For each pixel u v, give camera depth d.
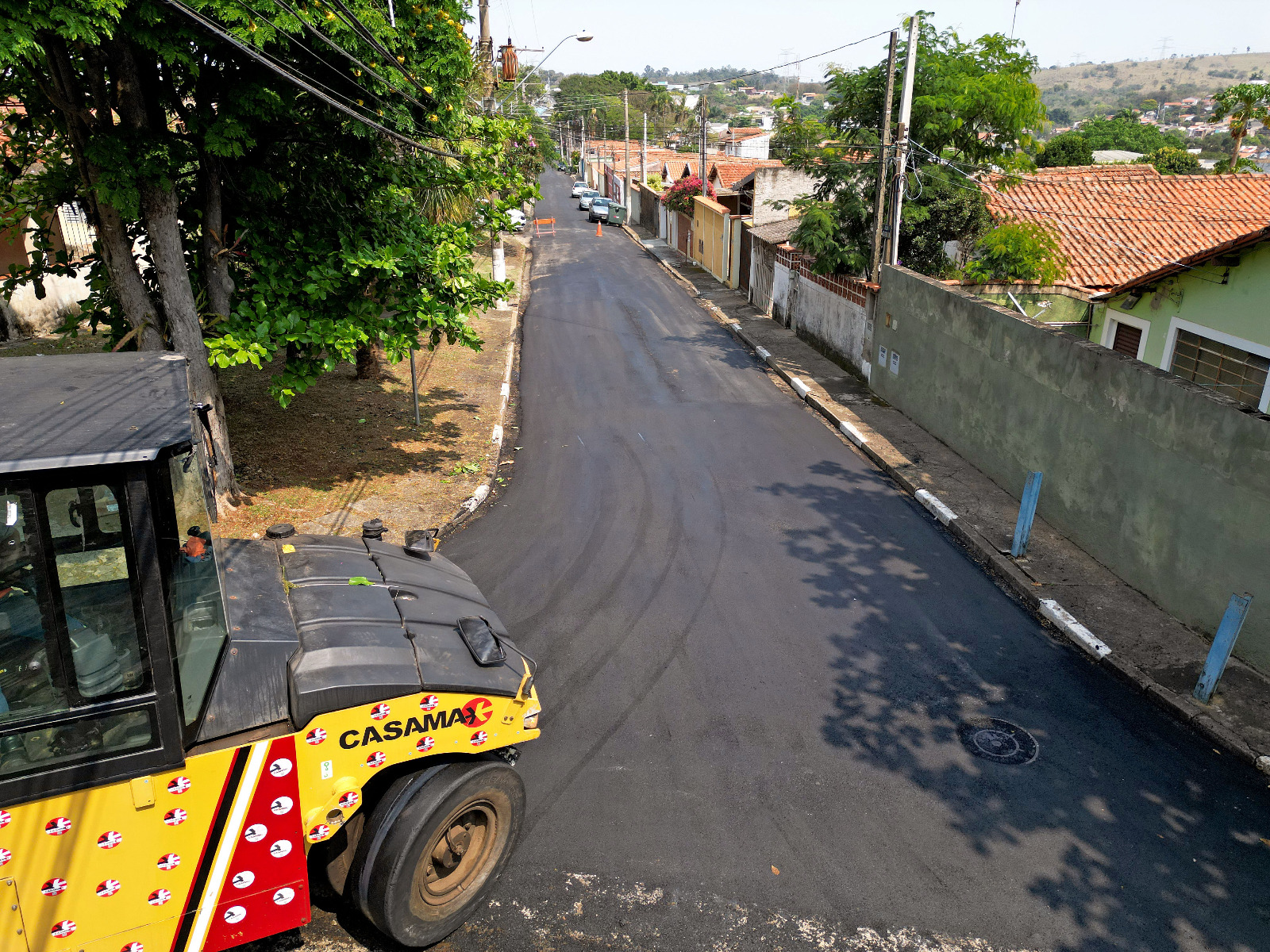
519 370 17.66
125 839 3.37
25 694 3.08
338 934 4.38
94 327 9.69
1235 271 11.29
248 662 3.72
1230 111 40.53
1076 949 4.45
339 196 10.41
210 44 7.17
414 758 4.07
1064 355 9.60
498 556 9.13
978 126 18.25
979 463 11.79
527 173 35.06
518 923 4.51
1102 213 18.09
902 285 14.38
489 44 22.52
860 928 4.54
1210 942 4.50
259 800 3.62
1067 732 6.30
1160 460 7.99
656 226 46.66
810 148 19.22
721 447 12.94
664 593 8.38
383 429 12.98
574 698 6.61
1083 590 8.38
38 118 8.53
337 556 4.91
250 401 13.91
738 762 5.88
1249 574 6.94
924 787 5.67
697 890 4.76
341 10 7.32
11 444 2.96
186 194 9.67
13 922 3.26
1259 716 6.36
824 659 7.23
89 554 3.05
